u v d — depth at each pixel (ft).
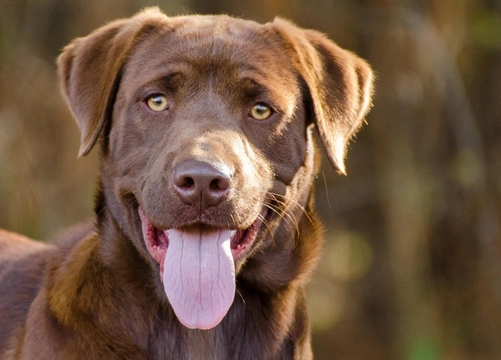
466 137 65.36
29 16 64.23
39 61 63.82
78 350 25.18
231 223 24.25
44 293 26.63
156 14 28.30
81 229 29.09
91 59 27.78
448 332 70.64
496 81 69.77
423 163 68.13
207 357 26.35
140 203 25.48
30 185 60.75
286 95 26.50
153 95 26.03
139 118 26.00
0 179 59.93
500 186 69.15
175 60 26.16
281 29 27.86
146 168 25.58
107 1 63.46
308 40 28.66
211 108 25.67
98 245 26.40
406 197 67.31
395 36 65.72
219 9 65.62
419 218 67.67
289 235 26.96
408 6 66.23
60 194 61.87
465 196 69.15
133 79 26.40
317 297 70.59
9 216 59.98
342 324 71.05
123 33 27.53
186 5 64.69
